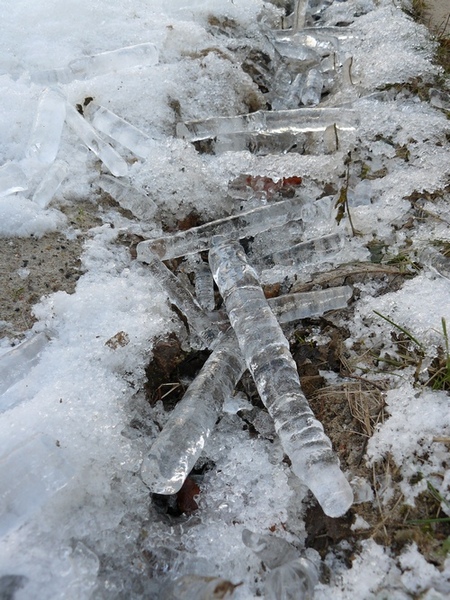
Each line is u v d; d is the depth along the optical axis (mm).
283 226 558
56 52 669
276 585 347
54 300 472
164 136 630
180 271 532
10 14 699
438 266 502
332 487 368
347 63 706
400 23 753
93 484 379
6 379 423
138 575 362
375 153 625
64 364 436
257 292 466
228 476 412
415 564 355
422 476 387
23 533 348
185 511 406
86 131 583
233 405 444
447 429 403
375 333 479
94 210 555
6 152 583
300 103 705
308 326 494
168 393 458
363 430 419
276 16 812
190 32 709
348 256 541
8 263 499
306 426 393
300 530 385
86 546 361
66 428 392
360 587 354
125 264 517
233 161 596
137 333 460
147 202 554
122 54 645
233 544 376
